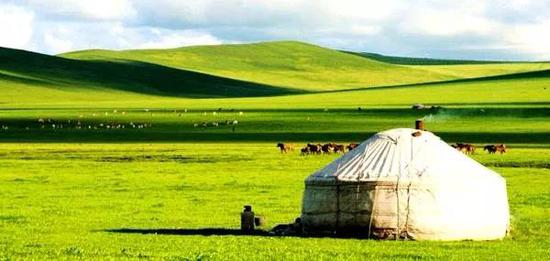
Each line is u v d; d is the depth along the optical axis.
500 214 33.59
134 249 29.91
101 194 53.81
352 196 32.72
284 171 73.06
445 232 32.31
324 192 33.28
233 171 73.06
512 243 31.77
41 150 104.94
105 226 38.25
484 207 33.00
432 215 32.16
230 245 30.69
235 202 49.09
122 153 97.94
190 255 28.14
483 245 31.03
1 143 126.75
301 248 29.69
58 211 44.22
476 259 27.67
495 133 135.38
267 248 29.80
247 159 87.69
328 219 33.25
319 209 33.44
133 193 54.47
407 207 32.16
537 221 38.84
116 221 40.22
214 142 125.75
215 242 31.69
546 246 31.00
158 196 52.62
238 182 62.53
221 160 86.31
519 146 110.38
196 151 101.12
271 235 34.31
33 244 31.52
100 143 125.25
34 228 37.16
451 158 33.44
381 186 32.38
